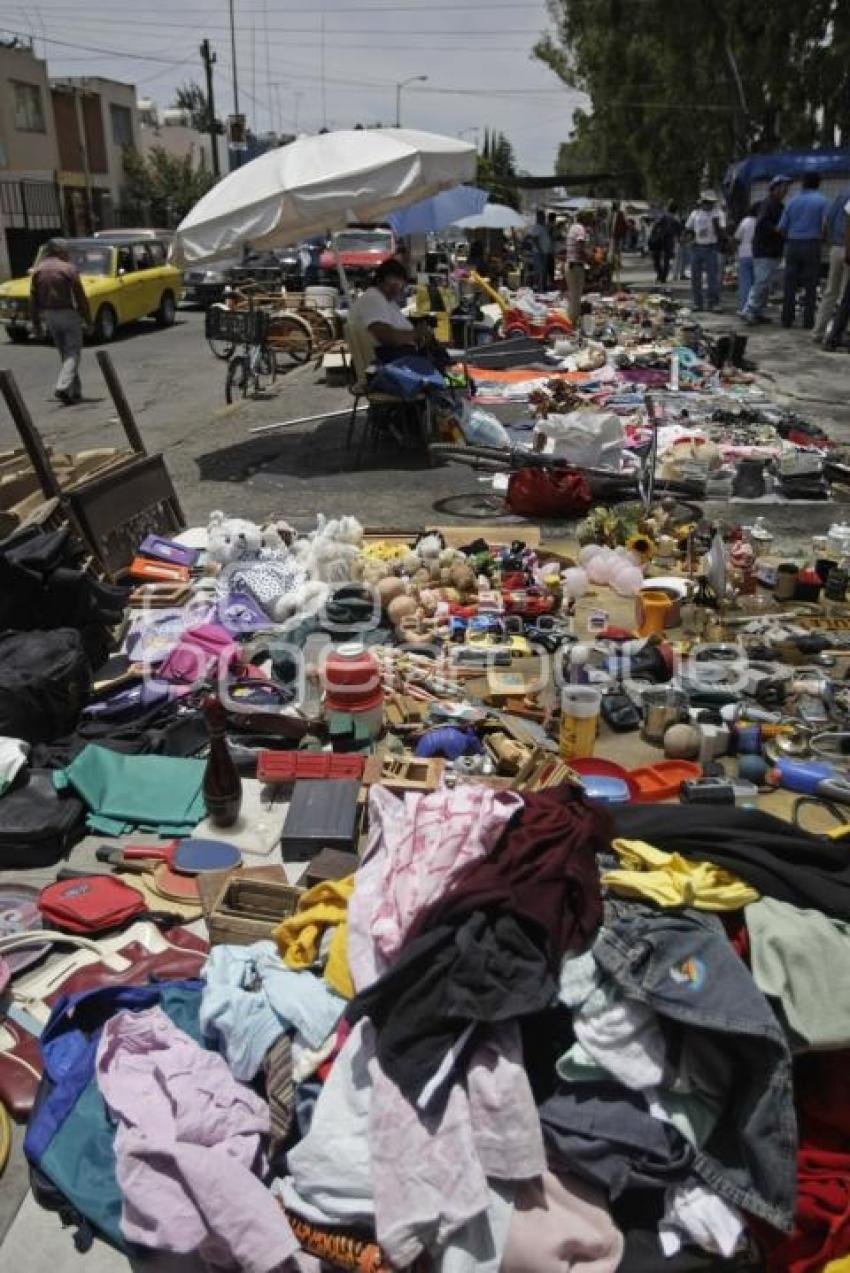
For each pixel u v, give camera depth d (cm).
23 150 3275
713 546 545
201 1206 217
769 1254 219
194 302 2459
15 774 379
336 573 554
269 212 802
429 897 251
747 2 2753
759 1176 220
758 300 1652
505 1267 210
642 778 385
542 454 755
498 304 1659
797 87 2858
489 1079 224
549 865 254
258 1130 238
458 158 875
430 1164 216
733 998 231
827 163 2264
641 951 240
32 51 3284
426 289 1403
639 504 688
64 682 420
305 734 419
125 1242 224
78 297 1173
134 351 1684
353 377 1218
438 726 420
